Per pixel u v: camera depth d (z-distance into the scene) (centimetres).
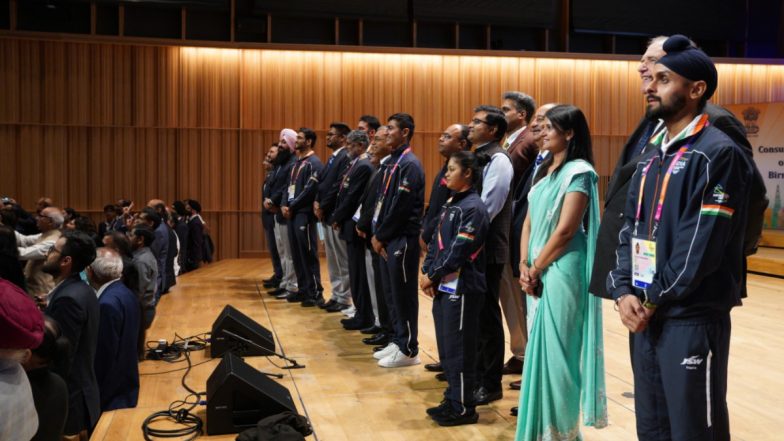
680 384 211
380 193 504
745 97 1312
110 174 1148
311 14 1184
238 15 1184
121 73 1145
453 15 1218
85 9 1137
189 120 1170
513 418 372
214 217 1187
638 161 246
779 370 476
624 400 407
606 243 258
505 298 450
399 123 498
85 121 1134
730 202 203
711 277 210
